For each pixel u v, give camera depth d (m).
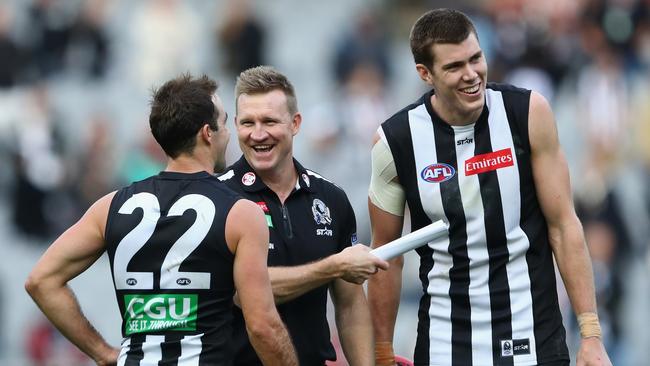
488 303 17.45
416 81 50.88
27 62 49.03
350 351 18.08
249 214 15.88
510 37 45.28
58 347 38.59
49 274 16.25
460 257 17.53
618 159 43.22
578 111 44.72
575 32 46.25
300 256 17.58
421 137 17.66
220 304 15.88
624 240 39.16
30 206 43.44
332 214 18.00
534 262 17.47
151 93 17.14
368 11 53.88
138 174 42.84
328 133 45.56
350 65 48.72
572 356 34.38
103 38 50.06
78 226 16.36
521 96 17.44
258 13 53.88
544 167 17.28
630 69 46.28
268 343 15.75
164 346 15.68
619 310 37.69
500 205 17.34
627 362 37.88
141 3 53.53
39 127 44.09
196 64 50.44
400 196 18.03
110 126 44.66
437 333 17.78
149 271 15.79
